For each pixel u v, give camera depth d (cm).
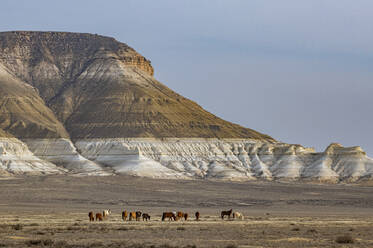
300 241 7006
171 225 9438
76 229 8300
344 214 15425
